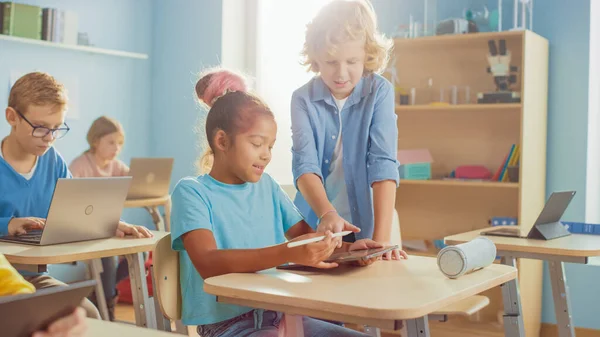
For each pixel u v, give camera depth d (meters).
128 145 5.08
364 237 2.18
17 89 2.40
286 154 4.85
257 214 1.79
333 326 1.66
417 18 4.21
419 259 1.77
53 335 0.95
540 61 3.77
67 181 2.15
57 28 4.44
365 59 2.04
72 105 4.65
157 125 5.22
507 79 3.76
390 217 2.04
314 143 2.13
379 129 2.10
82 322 0.99
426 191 4.20
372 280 1.48
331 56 1.97
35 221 2.32
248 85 2.25
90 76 4.78
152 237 2.39
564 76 3.86
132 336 1.06
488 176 3.91
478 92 4.00
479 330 3.67
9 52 4.28
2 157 2.46
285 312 1.33
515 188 3.95
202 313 1.69
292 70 4.83
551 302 3.92
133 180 4.16
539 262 3.87
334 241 1.56
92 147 4.36
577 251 2.34
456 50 4.05
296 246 1.51
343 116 2.14
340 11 1.97
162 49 5.19
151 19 5.22
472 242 1.63
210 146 1.77
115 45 4.95
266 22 4.95
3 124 4.27
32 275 2.28
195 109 5.04
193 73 5.05
